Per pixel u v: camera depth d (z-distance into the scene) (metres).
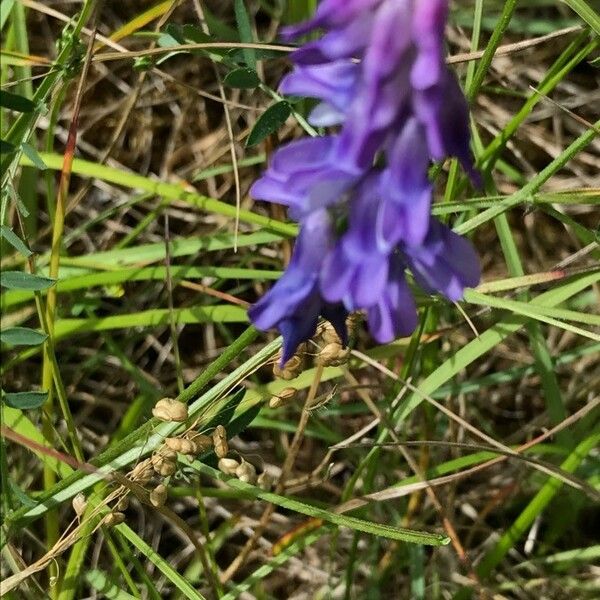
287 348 0.20
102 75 0.38
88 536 0.24
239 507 0.33
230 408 0.25
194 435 0.24
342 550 0.33
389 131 0.17
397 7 0.16
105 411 0.35
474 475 0.34
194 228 0.37
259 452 0.35
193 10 0.37
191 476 0.26
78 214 0.37
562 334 0.36
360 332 0.35
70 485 0.25
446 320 0.33
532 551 0.32
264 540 0.33
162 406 0.23
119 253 0.31
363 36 0.17
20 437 0.22
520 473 0.32
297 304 0.19
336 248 0.18
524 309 0.27
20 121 0.26
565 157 0.26
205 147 0.38
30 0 0.29
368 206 0.18
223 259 0.36
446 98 0.17
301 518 0.33
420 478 0.28
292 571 0.32
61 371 0.34
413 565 0.30
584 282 0.28
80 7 0.38
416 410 0.33
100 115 0.38
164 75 0.29
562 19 0.37
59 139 0.38
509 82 0.38
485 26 0.36
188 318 0.30
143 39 0.37
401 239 0.18
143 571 0.26
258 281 0.35
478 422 0.35
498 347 0.36
